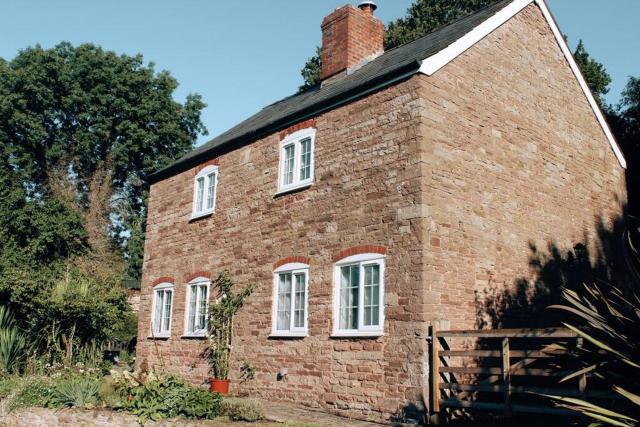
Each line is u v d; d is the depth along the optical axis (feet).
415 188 36.86
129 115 119.03
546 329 28.94
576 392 27.48
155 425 34.19
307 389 41.22
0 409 43.11
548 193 47.03
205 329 53.31
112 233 129.18
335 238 41.75
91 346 58.95
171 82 125.39
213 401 35.45
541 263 44.55
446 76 40.14
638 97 76.23
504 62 45.44
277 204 47.96
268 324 46.11
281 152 48.96
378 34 57.11
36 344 55.83
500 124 43.75
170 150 125.59
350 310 39.70
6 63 113.50
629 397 19.62
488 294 39.34
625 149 72.84
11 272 61.72
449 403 32.89
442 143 38.63
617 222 54.34
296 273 44.37
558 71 51.37
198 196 59.36
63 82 112.98
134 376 40.96
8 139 111.24
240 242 51.26
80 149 114.73
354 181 41.32
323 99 44.45
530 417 33.68
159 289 61.26
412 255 36.14
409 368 34.68
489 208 41.06
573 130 51.60
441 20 105.19
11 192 103.65
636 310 21.47
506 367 30.63
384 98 40.50
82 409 38.75
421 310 34.83
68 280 61.62
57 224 90.07
